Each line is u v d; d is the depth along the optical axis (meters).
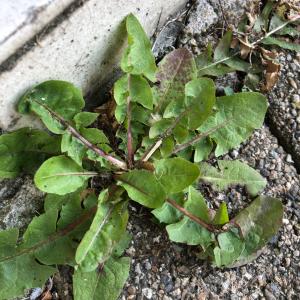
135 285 0.25
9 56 0.21
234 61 0.29
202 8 0.30
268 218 0.25
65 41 0.22
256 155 0.28
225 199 0.27
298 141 0.28
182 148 0.26
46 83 0.23
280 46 0.29
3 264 0.24
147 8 0.26
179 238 0.24
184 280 0.25
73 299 0.25
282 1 0.29
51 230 0.24
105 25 0.24
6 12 0.20
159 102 0.26
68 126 0.24
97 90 0.28
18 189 0.26
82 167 0.25
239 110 0.26
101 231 0.24
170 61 0.26
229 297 0.25
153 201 0.23
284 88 0.29
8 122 0.24
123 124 0.26
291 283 0.26
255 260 0.26
